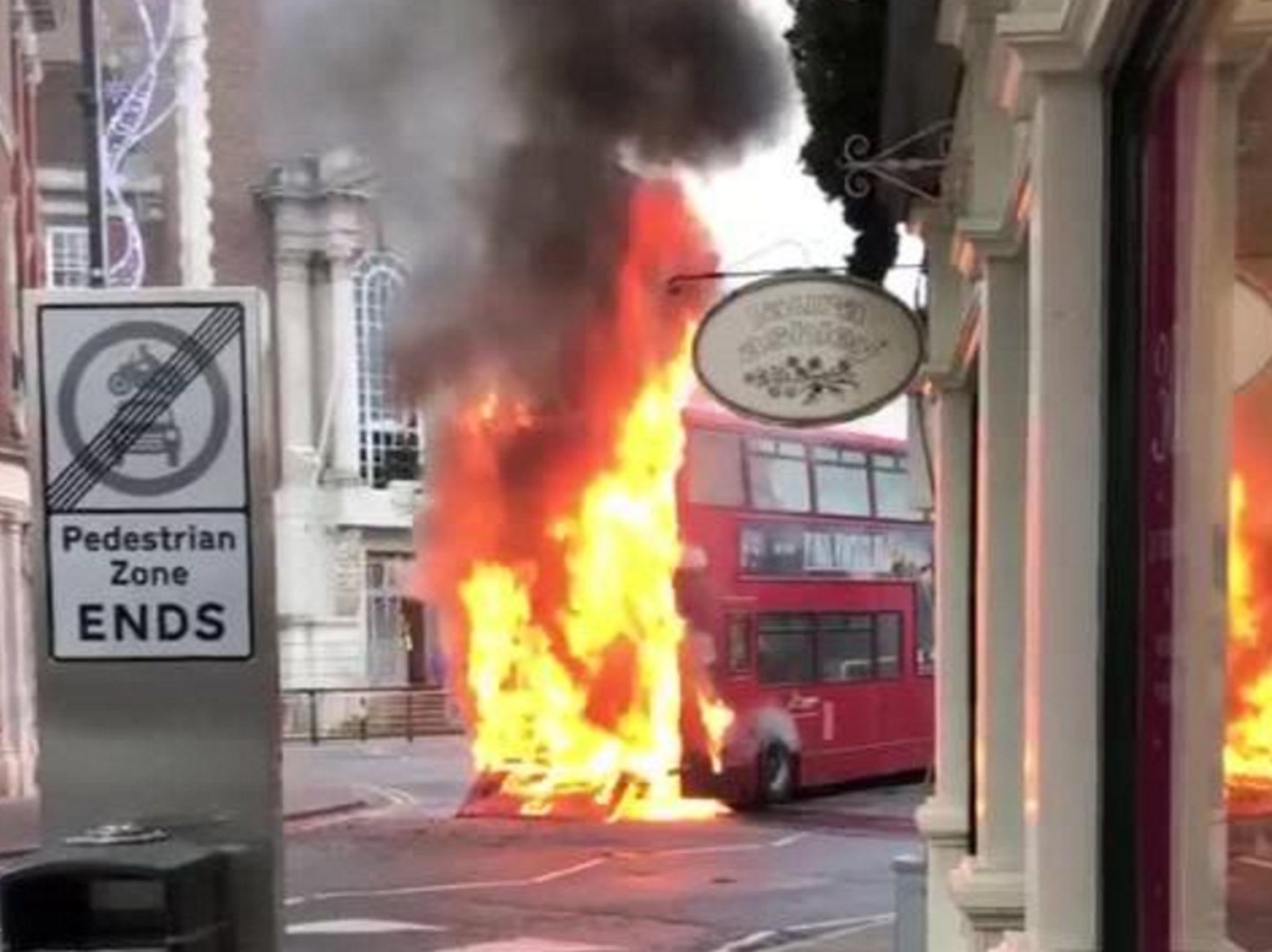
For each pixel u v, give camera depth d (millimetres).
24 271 23344
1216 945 2736
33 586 3385
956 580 6301
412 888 13094
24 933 3076
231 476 3354
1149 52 2805
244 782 3354
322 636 35156
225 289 3350
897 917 6562
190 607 3363
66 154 33812
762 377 6395
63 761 3371
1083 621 2986
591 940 10711
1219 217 2727
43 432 3379
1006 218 4160
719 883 13227
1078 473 2998
